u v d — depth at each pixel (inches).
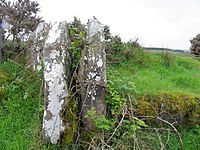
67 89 174.9
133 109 190.7
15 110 201.6
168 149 183.5
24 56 271.9
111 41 331.6
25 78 224.4
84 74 180.2
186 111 203.6
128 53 336.5
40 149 167.9
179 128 201.6
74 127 174.1
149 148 176.6
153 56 373.4
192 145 189.3
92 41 185.3
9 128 182.1
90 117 174.1
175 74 325.1
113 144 172.4
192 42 649.6
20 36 307.9
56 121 170.9
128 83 197.2
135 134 172.9
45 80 172.7
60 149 170.4
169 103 202.5
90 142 171.5
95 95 178.9
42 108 186.1
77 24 268.7
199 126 203.2
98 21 192.2
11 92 217.3
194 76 318.7
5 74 238.8
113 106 184.1
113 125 176.9
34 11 320.5
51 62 173.6
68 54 186.2
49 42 176.6
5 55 289.9
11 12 308.5
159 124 196.4
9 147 166.4
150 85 252.2
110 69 209.0
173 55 394.3
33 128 180.1
